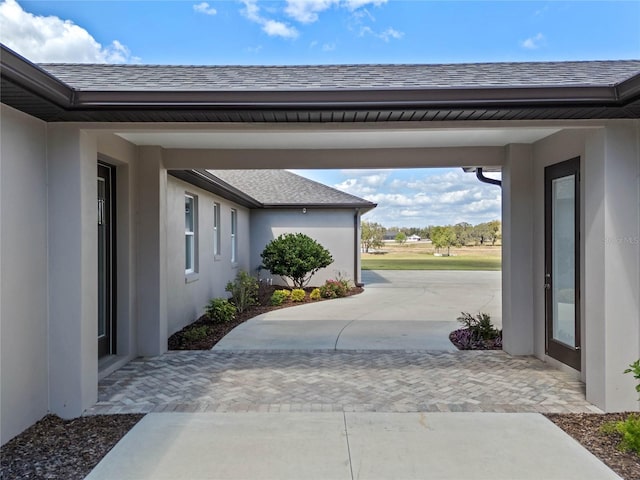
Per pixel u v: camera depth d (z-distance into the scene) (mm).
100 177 6059
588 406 4605
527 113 4176
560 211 5934
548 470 3322
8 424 3766
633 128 4367
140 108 3920
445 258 39406
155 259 6617
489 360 6406
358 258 16266
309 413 4418
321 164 6645
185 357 6578
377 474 3262
